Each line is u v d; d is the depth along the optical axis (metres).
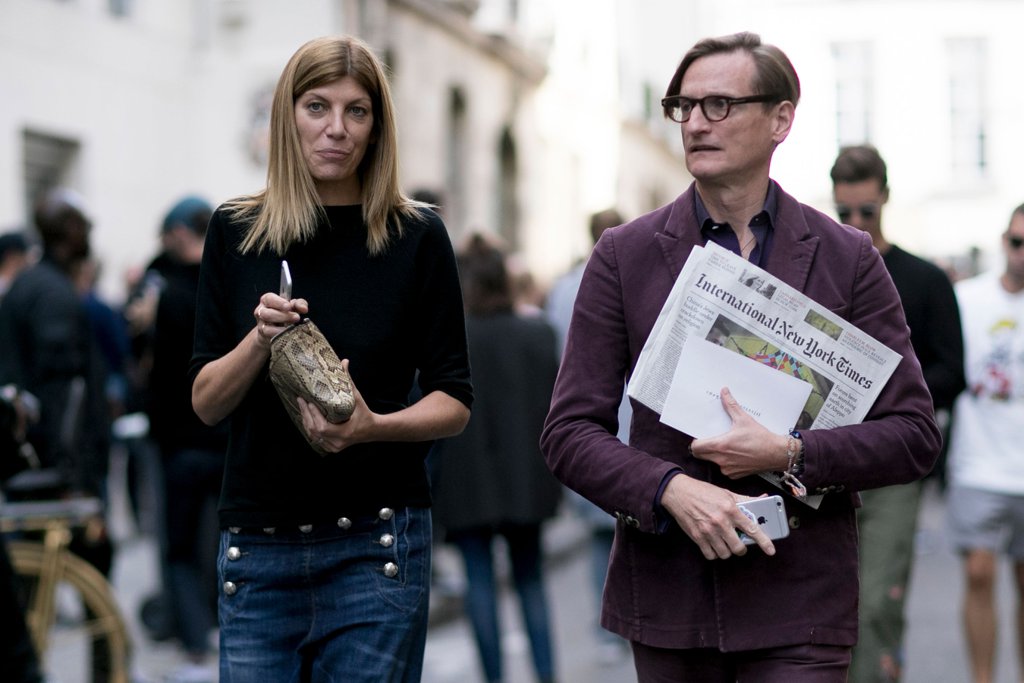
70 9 30.72
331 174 6.62
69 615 15.04
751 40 6.60
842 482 6.38
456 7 40.94
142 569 20.66
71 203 14.34
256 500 6.64
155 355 13.27
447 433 6.80
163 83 33.53
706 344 6.45
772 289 6.45
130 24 32.59
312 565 6.64
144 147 33.06
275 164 6.68
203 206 13.20
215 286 6.81
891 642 10.46
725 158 6.53
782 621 6.44
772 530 6.23
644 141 70.12
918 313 10.83
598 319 6.71
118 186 32.28
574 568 21.36
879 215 10.81
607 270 6.73
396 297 6.71
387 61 36.56
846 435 6.39
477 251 13.44
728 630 6.45
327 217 6.72
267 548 6.67
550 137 52.31
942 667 14.43
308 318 6.44
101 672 11.80
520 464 12.88
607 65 62.16
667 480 6.29
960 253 70.00
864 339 6.47
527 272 21.88
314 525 6.63
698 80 6.56
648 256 6.66
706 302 6.46
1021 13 68.88
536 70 49.72
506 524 12.80
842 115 70.50
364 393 6.67
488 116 44.81
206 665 13.84
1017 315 12.59
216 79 34.34
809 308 6.45
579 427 6.59
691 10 72.44
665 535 6.55
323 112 6.59
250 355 6.39
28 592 11.53
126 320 22.75
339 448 6.33
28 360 13.85
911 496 10.56
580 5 57.41
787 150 70.38
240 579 6.70
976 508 12.64
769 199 6.70
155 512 14.49
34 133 30.23
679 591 6.52
